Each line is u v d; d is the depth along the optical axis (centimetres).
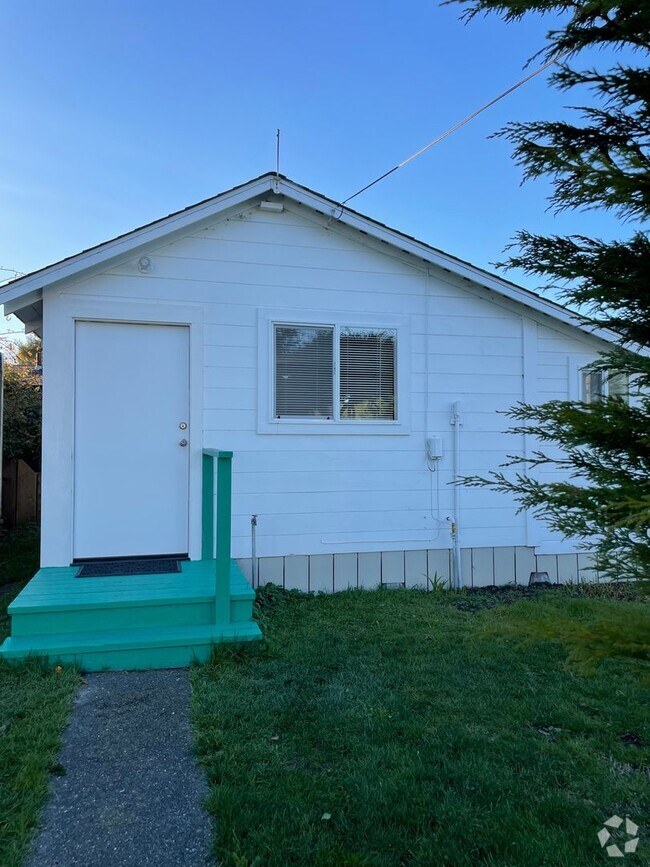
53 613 366
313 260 555
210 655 365
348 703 301
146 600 380
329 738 265
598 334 562
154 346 515
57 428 488
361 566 565
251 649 371
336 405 558
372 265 572
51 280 468
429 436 587
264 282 542
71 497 490
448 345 595
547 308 593
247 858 188
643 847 195
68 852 194
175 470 516
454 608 500
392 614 475
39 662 339
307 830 200
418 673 346
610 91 170
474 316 602
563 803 218
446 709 298
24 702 296
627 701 312
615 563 157
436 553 586
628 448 163
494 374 608
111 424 504
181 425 518
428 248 564
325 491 556
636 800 223
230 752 252
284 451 545
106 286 502
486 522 601
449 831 201
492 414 605
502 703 306
